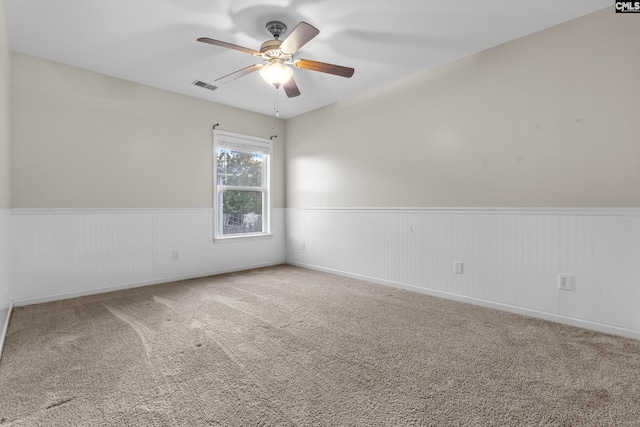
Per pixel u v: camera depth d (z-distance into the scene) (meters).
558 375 1.72
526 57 2.64
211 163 4.25
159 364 1.82
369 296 3.23
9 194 2.71
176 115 3.90
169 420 1.35
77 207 3.20
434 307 2.88
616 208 2.24
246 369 1.78
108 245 3.39
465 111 3.02
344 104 4.15
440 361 1.88
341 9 2.27
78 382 1.63
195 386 1.60
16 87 2.86
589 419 1.36
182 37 2.63
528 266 2.64
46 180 3.03
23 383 1.62
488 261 2.88
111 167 3.41
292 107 4.50
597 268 2.31
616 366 1.81
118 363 1.83
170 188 3.87
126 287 3.51
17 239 2.86
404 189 3.53
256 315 2.65
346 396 1.53
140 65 3.15
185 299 3.10
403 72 3.36
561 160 2.48
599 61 2.30
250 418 1.37
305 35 2.05
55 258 3.07
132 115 3.55
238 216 4.63
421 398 1.51
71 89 3.15
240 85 3.68
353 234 4.06
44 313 2.68
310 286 3.63
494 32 2.59
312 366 1.81
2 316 2.14
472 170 2.98
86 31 2.54
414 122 3.41
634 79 2.17
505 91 2.76
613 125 2.25
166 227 3.83
